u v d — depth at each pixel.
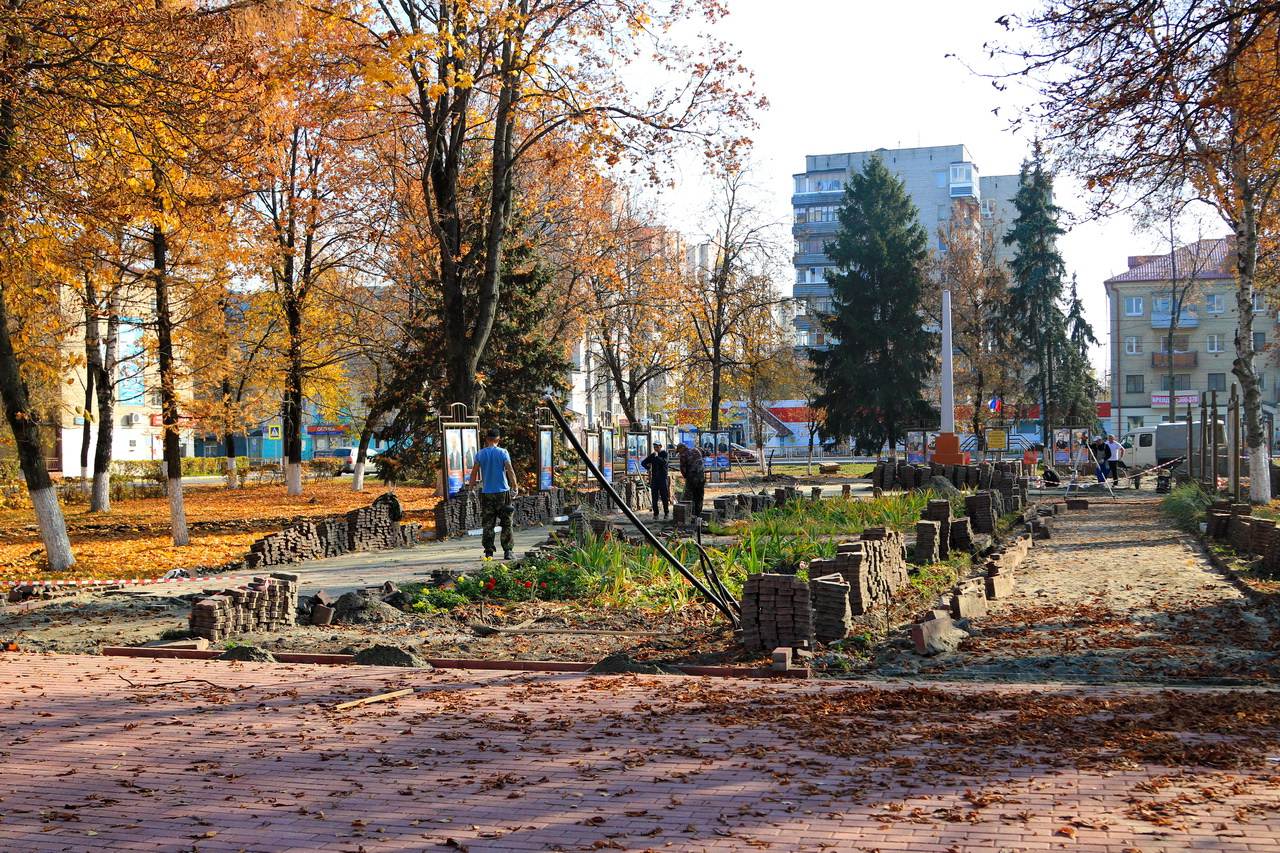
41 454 20.00
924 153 120.75
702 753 6.09
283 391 44.00
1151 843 4.39
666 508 30.50
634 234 49.34
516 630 11.98
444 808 5.21
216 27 16.45
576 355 71.00
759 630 10.09
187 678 8.92
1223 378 90.75
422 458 39.75
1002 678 8.86
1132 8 11.08
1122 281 92.75
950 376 44.38
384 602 13.56
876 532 13.47
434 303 39.34
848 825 4.75
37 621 13.14
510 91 28.20
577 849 4.58
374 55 24.38
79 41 16.03
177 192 18.11
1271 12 10.91
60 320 32.22
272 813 5.20
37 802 5.46
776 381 68.25
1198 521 23.25
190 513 35.88
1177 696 7.25
